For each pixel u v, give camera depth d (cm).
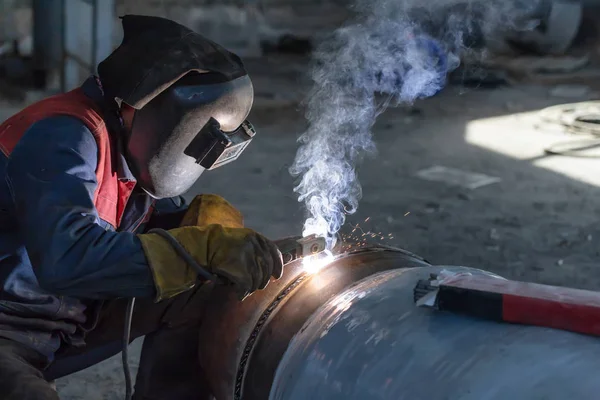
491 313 157
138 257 178
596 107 823
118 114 195
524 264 421
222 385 198
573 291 158
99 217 193
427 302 166
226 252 181
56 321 205
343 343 168
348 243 215
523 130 731
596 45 1062
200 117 189
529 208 515
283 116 759
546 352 144
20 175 179
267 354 187
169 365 223
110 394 289
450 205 517
